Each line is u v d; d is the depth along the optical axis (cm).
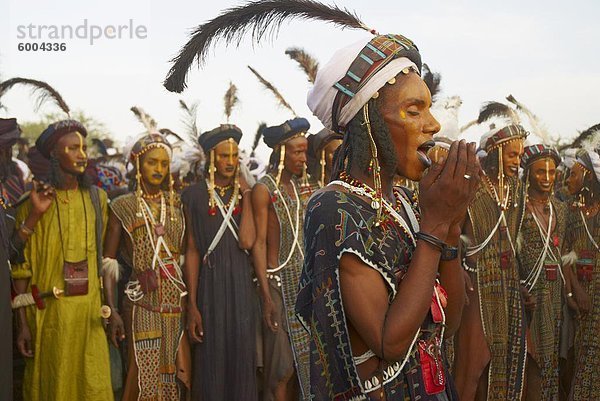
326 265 193
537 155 629
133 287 549
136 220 550
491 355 577
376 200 201
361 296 189
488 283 578
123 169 719
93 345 530
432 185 195
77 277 529
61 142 529
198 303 567
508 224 594
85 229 536
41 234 528
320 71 214
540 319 618
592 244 657
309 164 621
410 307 186
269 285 577
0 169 536
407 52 208
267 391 578
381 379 192
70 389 524
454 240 205
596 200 662
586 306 655
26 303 523
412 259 193
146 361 544
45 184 528
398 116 204
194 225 571
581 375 651
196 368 567
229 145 572
